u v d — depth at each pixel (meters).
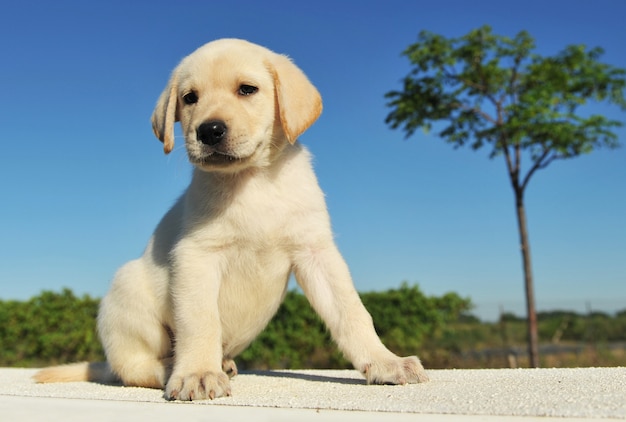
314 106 0.87
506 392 0.70
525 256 2.26
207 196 0.84
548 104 2.11
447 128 2.34
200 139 0.82
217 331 0.81
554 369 0.89
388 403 0.66
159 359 0.89
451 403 0.65
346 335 0.83
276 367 2.13
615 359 2.25
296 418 0.63
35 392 0.82
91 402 0.72
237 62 0.86
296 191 0.85
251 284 0.86
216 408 0.67
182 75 0.88
